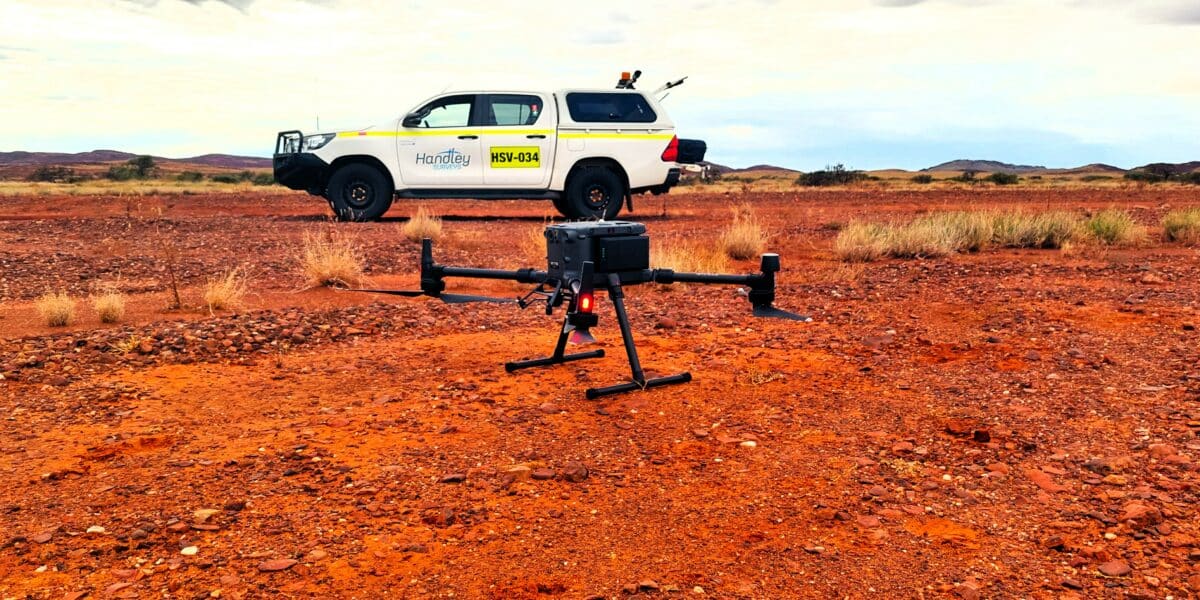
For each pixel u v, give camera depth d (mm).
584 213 15469
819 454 4051
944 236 12016
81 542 3123
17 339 6203
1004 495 3545
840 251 11172
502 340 6539
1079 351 5715
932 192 27719
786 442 4223
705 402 4879
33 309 7461
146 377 5441
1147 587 2791
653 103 15641
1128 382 4988
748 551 3094
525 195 15445
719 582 2873
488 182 15305
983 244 12227
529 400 4926
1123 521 3248
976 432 4168
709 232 13688
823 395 4988
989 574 2900
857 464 3900
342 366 5727
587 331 4848
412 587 2828
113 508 3430
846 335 6594
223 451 4109
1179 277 9078
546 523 3328
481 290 8664
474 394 5055
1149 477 3641
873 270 10141
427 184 15312
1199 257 10711
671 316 7395
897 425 4449
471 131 15188
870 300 8062
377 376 5492
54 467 3887
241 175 56375
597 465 3932
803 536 3213
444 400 4934
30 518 3332
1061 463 3848
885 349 6105
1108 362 5426
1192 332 6176
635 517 3389
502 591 2809
